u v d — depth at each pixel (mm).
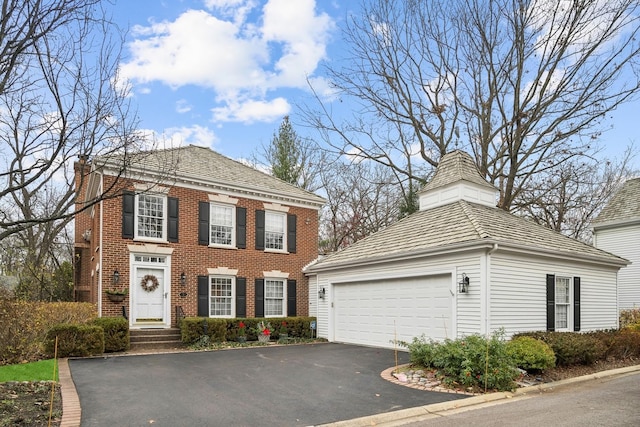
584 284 14750
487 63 23922
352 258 16672
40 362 11523
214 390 8617
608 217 23875
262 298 20172
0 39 5973
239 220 19891
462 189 16266
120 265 16391
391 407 7395
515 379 9484
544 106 22531
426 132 26344
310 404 7582
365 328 16234
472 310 12086
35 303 13492
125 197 16656
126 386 8914
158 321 17125
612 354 12461
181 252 17938
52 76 6480
